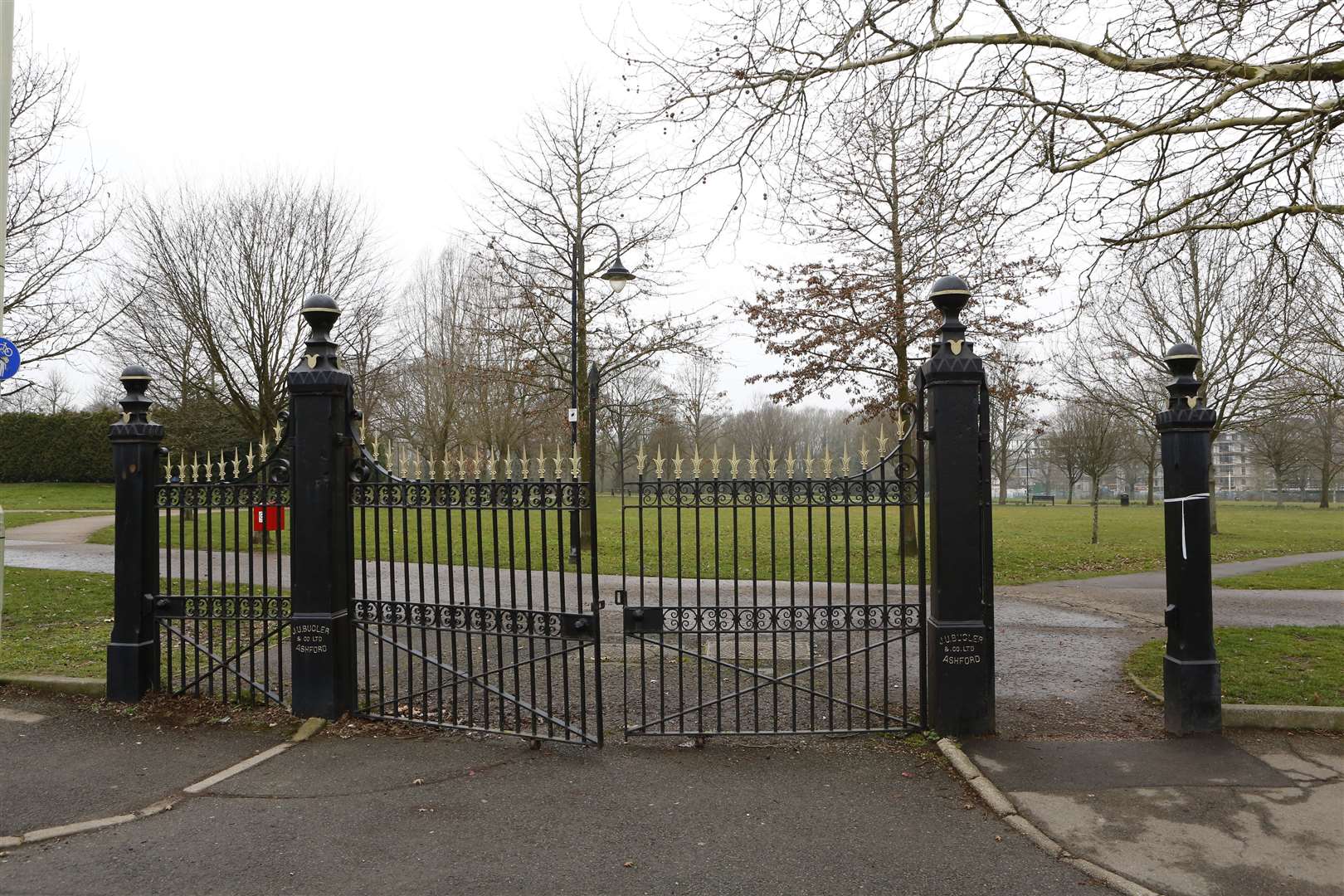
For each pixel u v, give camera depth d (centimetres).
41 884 354
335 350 584
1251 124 657
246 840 395
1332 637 846
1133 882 354
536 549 1586
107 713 586
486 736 543
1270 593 1226
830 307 1468
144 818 420
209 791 453
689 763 496
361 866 368
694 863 371
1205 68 639
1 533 450
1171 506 554
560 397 1888
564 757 505
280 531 582
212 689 609
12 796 448
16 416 3962
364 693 631
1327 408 3497
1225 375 1880
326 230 1811
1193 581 545
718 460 513
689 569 1338
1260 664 726
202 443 2233
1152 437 2795
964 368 525
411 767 489
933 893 346
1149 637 883
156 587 622
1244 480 7931
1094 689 671
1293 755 500
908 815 423
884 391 1477
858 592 1136
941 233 761
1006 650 820
